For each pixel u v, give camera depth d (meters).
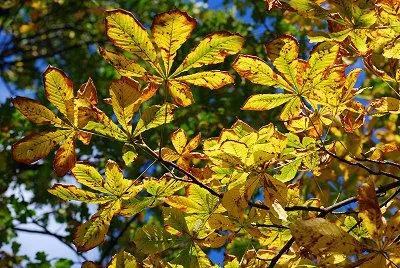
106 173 1.63
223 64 3.92
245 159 1.60
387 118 2.78
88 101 1.58
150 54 1.54
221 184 1.71
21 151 1.57
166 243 1.69
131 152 1.61
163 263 1.68
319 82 1.63
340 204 1.69
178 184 1.67
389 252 1.49
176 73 1.57
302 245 1.45
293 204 1.84
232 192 1.60
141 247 1.68
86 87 1.62
